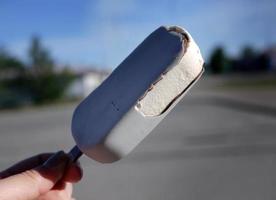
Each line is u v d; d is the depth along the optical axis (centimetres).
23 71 4456
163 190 639
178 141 1107
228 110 1983
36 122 2206
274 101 2197
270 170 723
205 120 1619
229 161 812
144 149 1009
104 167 829
